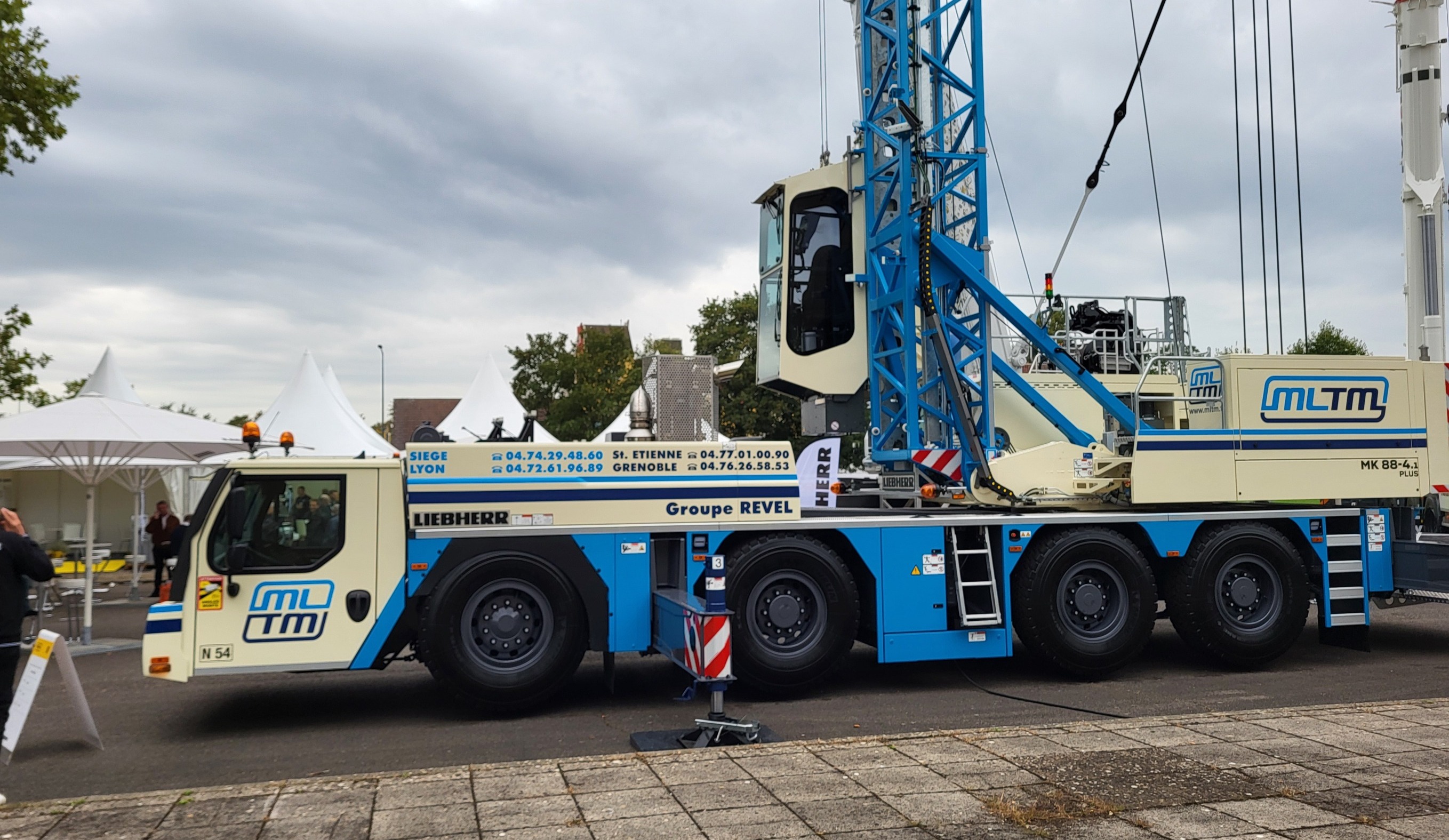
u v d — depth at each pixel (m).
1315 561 9.75
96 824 4.76
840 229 11.42
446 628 7.54
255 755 6.75
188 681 9.53
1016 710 7.82
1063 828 4.60
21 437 10.57
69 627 12.78
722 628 6.76
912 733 6.36
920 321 10.42
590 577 7.92
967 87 10.90
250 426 7.89
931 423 10.74
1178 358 9.89
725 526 8.24
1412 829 4.54
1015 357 11.06
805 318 11.32
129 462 14.16
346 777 5.46
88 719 6.85
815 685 8.52
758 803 4.96
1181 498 9.36
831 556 8.38
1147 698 8.28
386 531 7.64
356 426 25.00
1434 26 14.38
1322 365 9.78
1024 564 8.95
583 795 5.12
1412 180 14.52
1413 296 14.48
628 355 46.16
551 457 7.96
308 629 7.43
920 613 8.66
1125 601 9.02
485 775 5.48
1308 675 9.22
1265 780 5.29
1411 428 9.94
